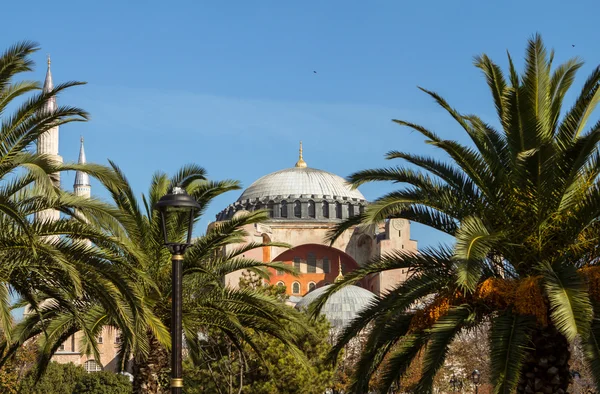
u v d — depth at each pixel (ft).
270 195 447.42
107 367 393.50
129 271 88.43
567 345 74.23
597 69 74.02
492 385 66.49
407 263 78.48
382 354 81.71
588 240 73.67
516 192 74.18
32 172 69.26
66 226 75.92
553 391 73.05
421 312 77.56
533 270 74.79
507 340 67.97
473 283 63.67
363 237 410.93
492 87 77.05
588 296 66.28
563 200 72.28
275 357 166.91
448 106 75.92
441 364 70.44
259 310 101.24
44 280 78.69
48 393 314.96
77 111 75.56
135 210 96.99
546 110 75.82
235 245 380.17
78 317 79.66
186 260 97.76
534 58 74.43
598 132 66.44
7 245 73.72
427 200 75.51
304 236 410.72
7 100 74.69
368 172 78.74
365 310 79.36
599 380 65.26
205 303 99.81
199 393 174.40
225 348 171.01
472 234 67.26
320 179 454.81
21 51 72.79
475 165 74.54
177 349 63.77
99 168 75.66
